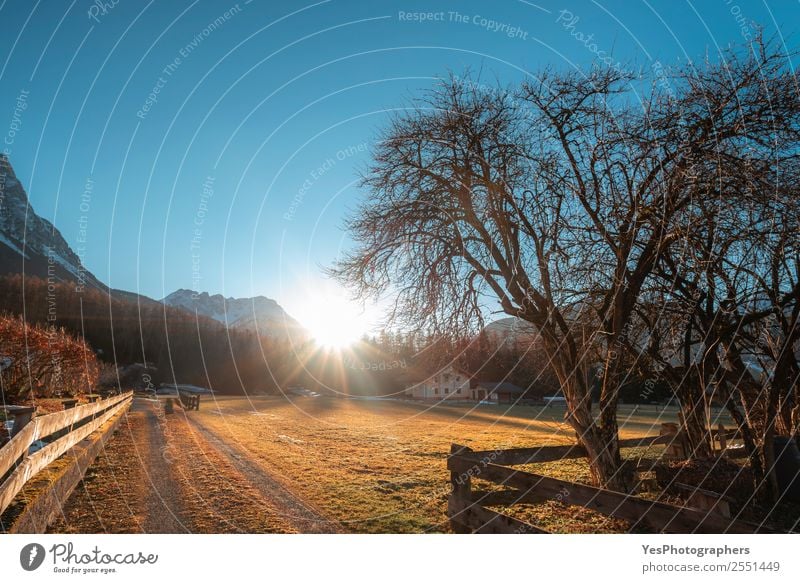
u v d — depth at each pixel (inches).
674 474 330.0
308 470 410.3
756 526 143.9
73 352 981.2
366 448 584.7
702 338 372.2
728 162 274.5
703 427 379.2
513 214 357.1
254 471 391.9
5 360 760.3
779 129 280.8
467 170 370.6
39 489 218.5
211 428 746.2
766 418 307.0
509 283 354.0
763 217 277.7
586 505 187.6
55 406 740.0
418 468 442.6
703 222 296.2
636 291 327.6
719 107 287.0
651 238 310.5
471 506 240.5
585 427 329.1
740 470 323.9
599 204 331.6
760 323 360.2
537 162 353.7
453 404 2090.3
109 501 278.4
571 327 385.1
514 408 1862.7
